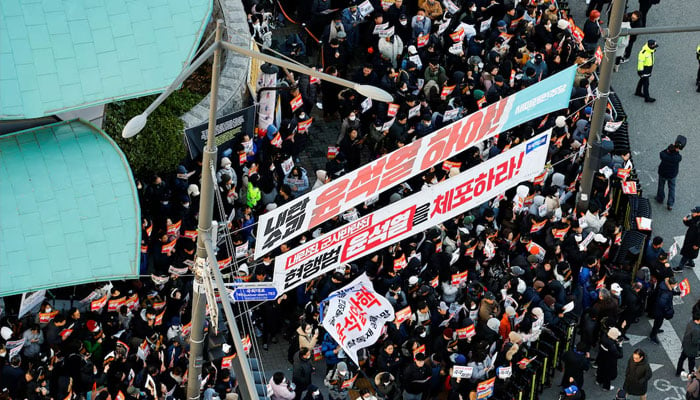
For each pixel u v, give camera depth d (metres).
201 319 29.12
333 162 41.34
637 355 37.06
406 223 30.34
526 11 49.59
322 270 30.00
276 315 37.69
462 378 35.28
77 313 34.91
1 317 35.47
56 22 36.28
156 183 37.84
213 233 28.17
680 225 46.03
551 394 38.81
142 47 36.62
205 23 37.56
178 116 40.66
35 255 33.44
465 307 37.38
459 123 31.55
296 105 43.00
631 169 44.50
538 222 39.84
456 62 47.41
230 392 34.50
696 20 56.56
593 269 39.44
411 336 36.28
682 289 39.94
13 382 33.78
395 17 47.16
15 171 34.78
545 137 31.08
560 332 38.56
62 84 35.44
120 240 34.16
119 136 39.16
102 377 33.72
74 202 34.56
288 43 46.00
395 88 44.31
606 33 37.78
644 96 52.06
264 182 40.47
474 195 30.84
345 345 34.59
